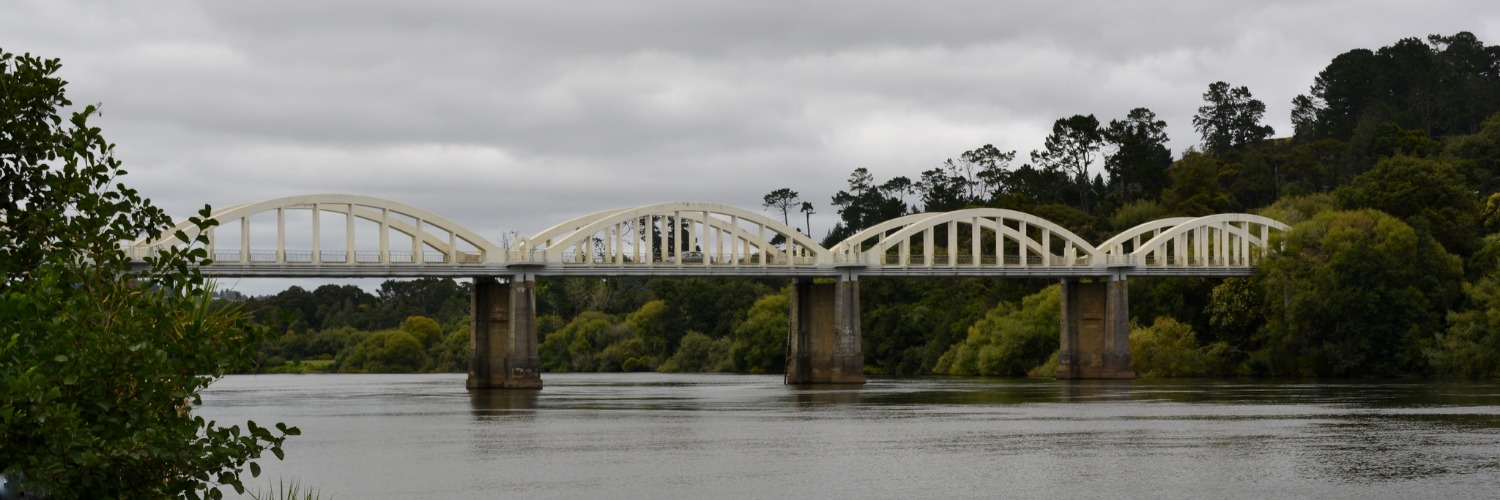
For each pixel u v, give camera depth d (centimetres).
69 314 2303
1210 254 19738
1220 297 15788
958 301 18888
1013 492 4919
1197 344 16038
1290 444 6431
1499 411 8388
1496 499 4681
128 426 2306
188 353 2377
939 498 4797
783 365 19712
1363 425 7438
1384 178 16200
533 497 4900
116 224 2470
